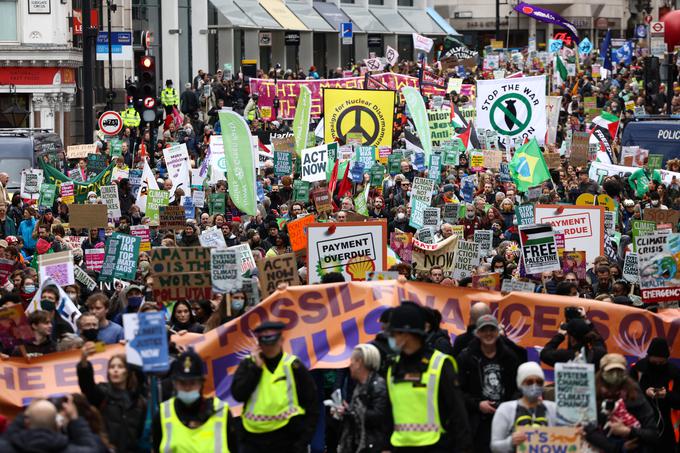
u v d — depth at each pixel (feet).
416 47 449.48
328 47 555.69
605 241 147.43
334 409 79.66
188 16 453.99
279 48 519.60
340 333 93.45
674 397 87.40
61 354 86.79
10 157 220.64
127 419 75.41
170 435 72.02
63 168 237.04
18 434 64.18
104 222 155.02
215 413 72.69
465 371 81.00
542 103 239.50
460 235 155.33
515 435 72.84
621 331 95.40
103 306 96.02
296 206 161.99
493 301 95.71
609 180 193.06
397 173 217.36
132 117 287.07
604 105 384.68
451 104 273.75
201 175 212.84
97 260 137.80
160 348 73.00
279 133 284.20
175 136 309.83
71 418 67.51
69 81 346.13
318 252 109.60
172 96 335.47
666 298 101.19
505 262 129.90
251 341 92.02
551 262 112.27
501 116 242.17
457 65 456.04
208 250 95.91
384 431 75.41
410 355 73.82
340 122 225.15
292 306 93.50
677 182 205.36
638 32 640.58
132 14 422.82
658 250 101.30
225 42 482.28
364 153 215.51
